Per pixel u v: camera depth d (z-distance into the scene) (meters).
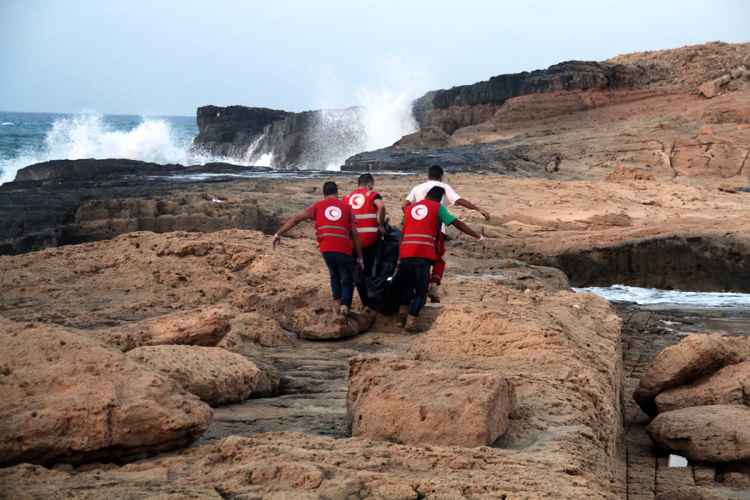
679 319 20.17
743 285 24.64
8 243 22.16
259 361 9.27
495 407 6.17
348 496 4.65
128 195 28.92
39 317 10.98
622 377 11.39
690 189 35.56
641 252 25.25
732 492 7.83
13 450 5.29
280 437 5.94
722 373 9.97
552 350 8.37
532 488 4.89
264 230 24.92
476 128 61.19
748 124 49.12
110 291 12.55
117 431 5.46
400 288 11.20
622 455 9.12
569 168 46.47
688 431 8.79
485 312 8.82
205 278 12.78
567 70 61.31
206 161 87.56
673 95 58.34
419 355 8.51
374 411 6.30
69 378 5.71
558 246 25.72
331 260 10.88
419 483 4.84
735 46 61.78
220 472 5.04
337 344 10.70
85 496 4.54
